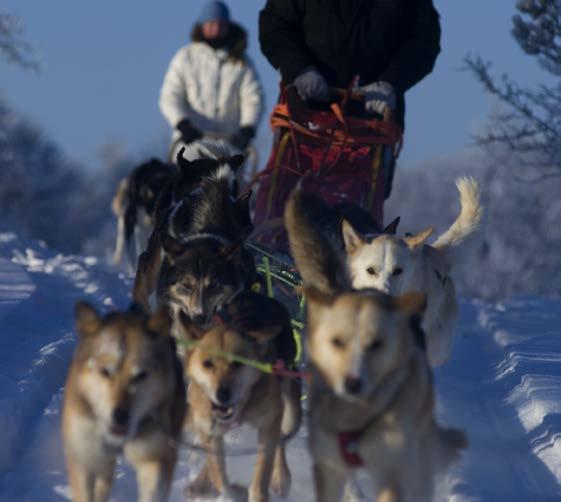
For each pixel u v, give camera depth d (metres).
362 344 6.14
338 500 6.83
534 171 46.81
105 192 68.50
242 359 7.53
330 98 13.23
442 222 59.56
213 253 10.41
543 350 14.43
